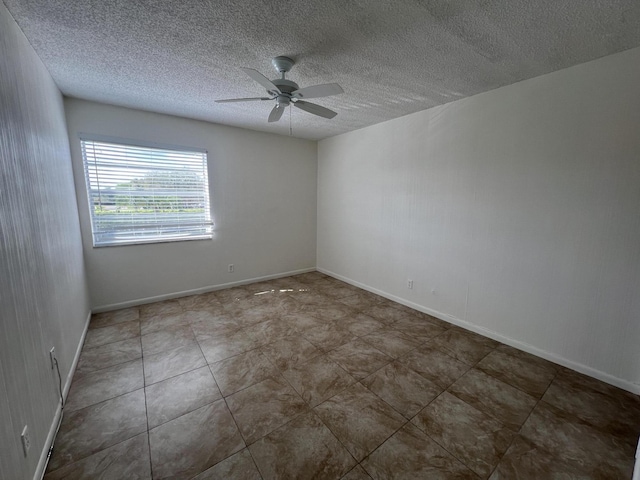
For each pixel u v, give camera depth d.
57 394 1.70
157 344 2.53
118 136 3.07
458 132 2.79
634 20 1.51
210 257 3.91
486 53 1.90
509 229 2.48
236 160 3.96
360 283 4.19
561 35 1.67
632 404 1.82
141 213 3.34
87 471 1.35
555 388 1.98
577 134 2.05
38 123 1.81
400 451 1.48
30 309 1.41
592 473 1.37
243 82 2.42
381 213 3.74
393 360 2.31
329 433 1.58
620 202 1.91
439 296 3.12
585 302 2.11
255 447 1.49
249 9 1.49
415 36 1.72
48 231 1.80
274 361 2.28
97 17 1.55
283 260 4.67
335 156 4.45
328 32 1.69
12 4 1.41
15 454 1.13
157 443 1.51
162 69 2.18
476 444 1.52
